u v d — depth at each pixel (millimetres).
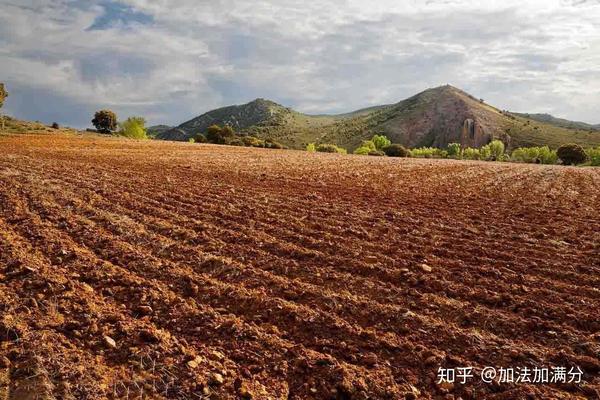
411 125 199000
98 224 10922
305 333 6336
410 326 6543
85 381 4988
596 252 10062
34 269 7719
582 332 6457
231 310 6938
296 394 5121
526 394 5164
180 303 6941
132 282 7531
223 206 13812
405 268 8711
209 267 8531
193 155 35281
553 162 87812
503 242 10797
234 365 5520
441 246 10328
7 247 8789
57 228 10406
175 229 10695
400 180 22734
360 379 5312
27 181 15664
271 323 6574
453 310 7027
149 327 6145
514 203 16344
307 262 8914
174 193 15586
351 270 8594
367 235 10992
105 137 62844
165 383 5086
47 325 6051
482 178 25219
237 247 9625
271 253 9445
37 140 43844
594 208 15656
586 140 166250
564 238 11258
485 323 6684
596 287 8078
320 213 13312
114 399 4801
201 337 6113
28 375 5023
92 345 5688
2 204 12211
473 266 8898
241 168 25281
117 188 15898
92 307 6621
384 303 7262
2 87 61031
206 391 4980
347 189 18453
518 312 7059
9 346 5555
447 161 43375
